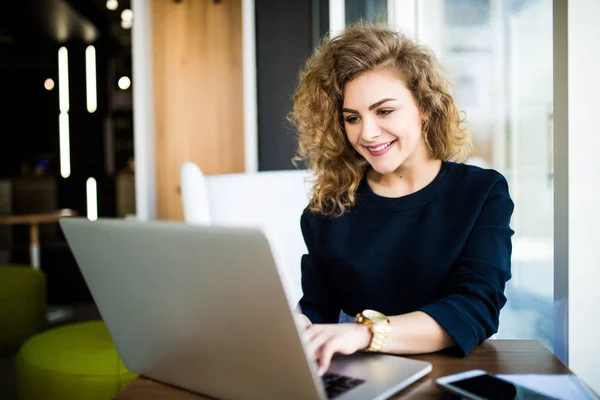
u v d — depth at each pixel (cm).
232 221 177
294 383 60
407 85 106
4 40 824
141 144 387
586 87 128
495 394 64
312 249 125
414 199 114
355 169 122
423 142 116
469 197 111
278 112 370
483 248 105
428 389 71
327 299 122
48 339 193
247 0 367
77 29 762
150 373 78
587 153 129
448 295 98
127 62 938
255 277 56
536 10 211
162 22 400
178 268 62
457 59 240
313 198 126
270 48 368
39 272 320
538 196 230
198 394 73
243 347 62
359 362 79
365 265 113
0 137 938
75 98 845
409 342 84
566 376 75
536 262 210
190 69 401
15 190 816
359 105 105
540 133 226
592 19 126
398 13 237
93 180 851
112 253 69
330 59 114
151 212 394
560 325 135
